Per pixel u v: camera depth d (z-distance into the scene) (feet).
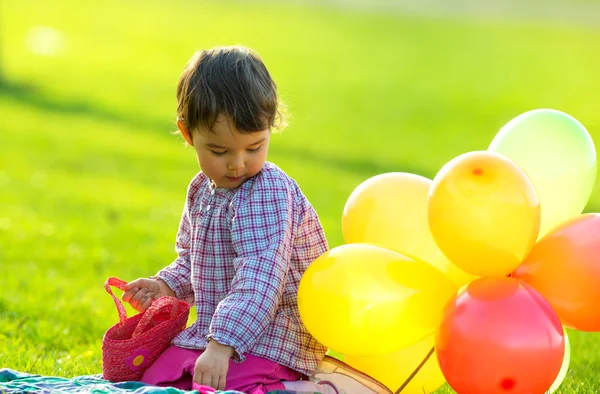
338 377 11.32
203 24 99.35
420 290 10.61
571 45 95.14
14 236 27.53
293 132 55.16
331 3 126.21
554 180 11.52
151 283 11.97
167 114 58.03
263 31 97.19
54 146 45.65
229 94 10.51
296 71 76.74
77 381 10.75
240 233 10.96
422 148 53.06
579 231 10.69
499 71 79.41
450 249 10.41
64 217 31.37
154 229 30.37
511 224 10.03
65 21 94.07
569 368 15.47
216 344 10.38
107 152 45.50
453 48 91.61
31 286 21.17
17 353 15.30
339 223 31.89
